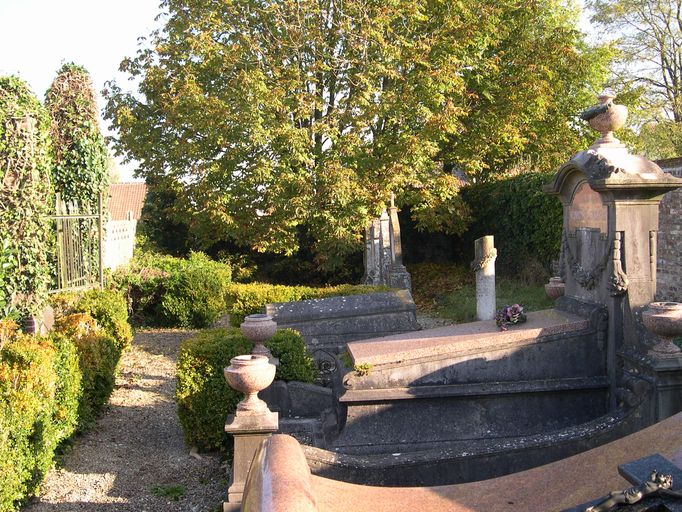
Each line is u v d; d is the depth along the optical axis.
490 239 9.76
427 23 19.22
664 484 2.42
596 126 6.25
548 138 21.48
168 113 16.97
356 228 17.83
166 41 17.91
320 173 17.12
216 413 6.51
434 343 5.98
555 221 16.19
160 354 11.85
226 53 16.72
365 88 17.88
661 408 5.23
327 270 21.14
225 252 22.23
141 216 22.83
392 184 17.36
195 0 17.89
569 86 21.95
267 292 11.96
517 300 14.78
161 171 18.31
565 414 5.90
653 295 5.75
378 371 5.74
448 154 20.38
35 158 8.29
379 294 9.60
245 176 17.52
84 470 6.10
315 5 17.69
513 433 5.78
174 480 5.90
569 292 6.75
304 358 7.27
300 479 2.44
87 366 7.35
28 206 8.00
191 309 14.90
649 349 5.46
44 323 8.37
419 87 17.67
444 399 5.76
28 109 8.03
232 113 16.25
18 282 7.95
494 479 3.58
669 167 12.59
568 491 3.22
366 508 3.24
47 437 5.58
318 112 19.72
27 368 5.36
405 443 5.64
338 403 6.15
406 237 23.22
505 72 20.67
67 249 12.06
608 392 5.91
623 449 3.55
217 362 6.56
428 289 20.31
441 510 3.21
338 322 9.17
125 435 7.17
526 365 5.88
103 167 14.15
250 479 2.63
